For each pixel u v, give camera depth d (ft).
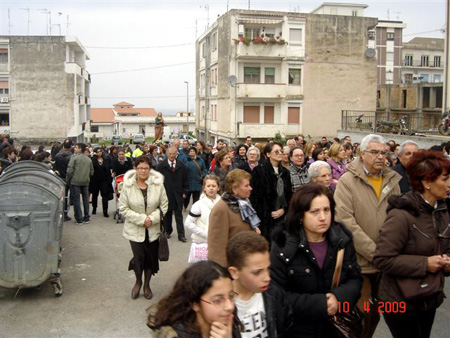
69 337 19.02
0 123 170.09
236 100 135.23
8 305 22.39
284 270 11.86
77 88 177.88
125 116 327.47
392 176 16.87
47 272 22.77
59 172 45.55
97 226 40.60
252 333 10.16
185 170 35.88
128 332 19.51
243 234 10.12
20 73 168.96
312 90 139.13
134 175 23.30
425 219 13.09
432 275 12.95
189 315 8.35
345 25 139.74
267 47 133.08
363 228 16.42
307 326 11.95
